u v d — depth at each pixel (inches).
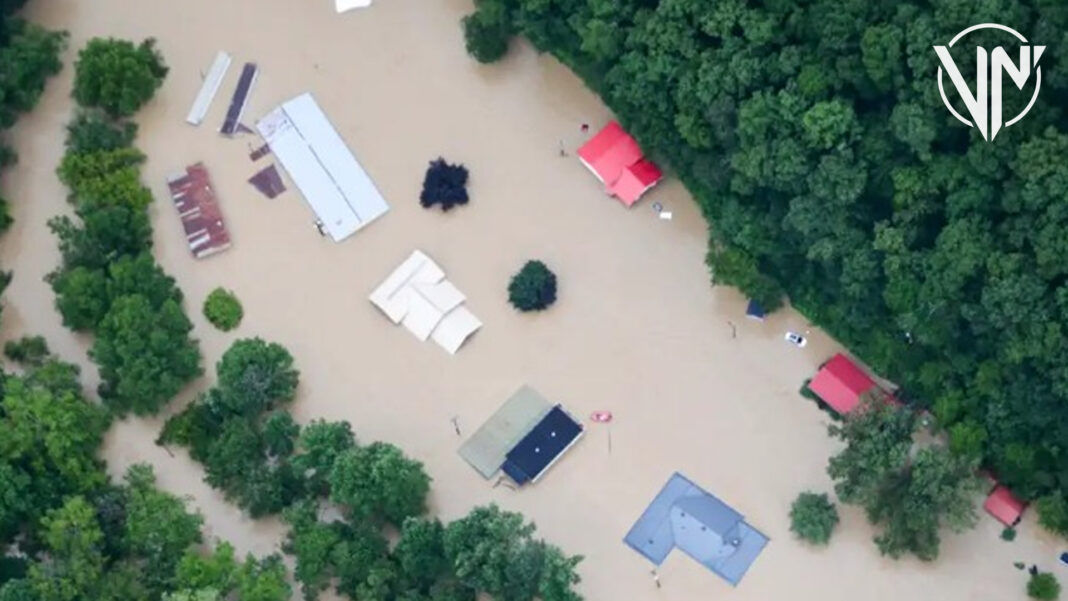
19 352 4808.1
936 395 4532.5
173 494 4653.1
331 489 4510.3
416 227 4945.9
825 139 4397.1
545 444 4616.1
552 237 4909.0
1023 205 4212.6
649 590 4490.7
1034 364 4266.7
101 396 4744.1
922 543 4392.2
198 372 4751.5
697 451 4630.9
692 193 4901.6
